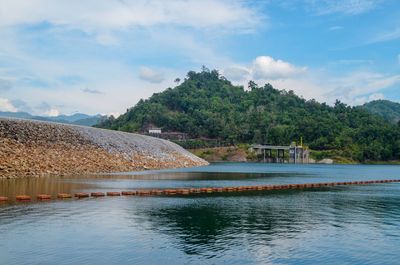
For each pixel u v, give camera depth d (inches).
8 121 3302.2
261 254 1041.5
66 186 2336.4
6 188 2126.0
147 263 955.3
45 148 3348.9
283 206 1855.3
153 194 2181.3
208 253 1039.0
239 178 3737.7
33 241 1107.9
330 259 1019.3
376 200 2156.7
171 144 6732.3
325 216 1588.3
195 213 1596.9
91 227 1288.1
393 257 1041.5
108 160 3917.3
